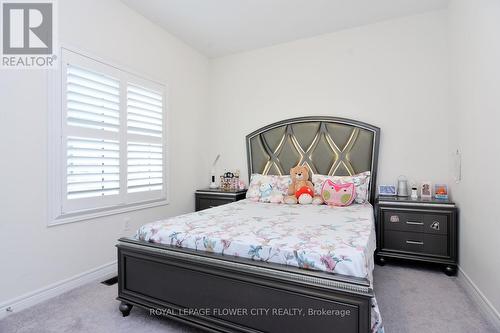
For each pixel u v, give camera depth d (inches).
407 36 119.0
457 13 98.4
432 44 115.0
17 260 75.7
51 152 83.6
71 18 89.6
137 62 115.2
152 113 123.5
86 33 94.3
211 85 165.0
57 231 85.8
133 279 71.4
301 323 51.6
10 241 74.4
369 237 65.0
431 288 88.0
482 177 75.6
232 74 159.3
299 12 116.0
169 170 133.4
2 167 73.0
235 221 80.2
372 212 99.5
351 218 85.0
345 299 47.9
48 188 83.0
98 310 75.4
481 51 75.7
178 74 139.8
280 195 123.4
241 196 143.1
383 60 123.3
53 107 84.1
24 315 72.7
